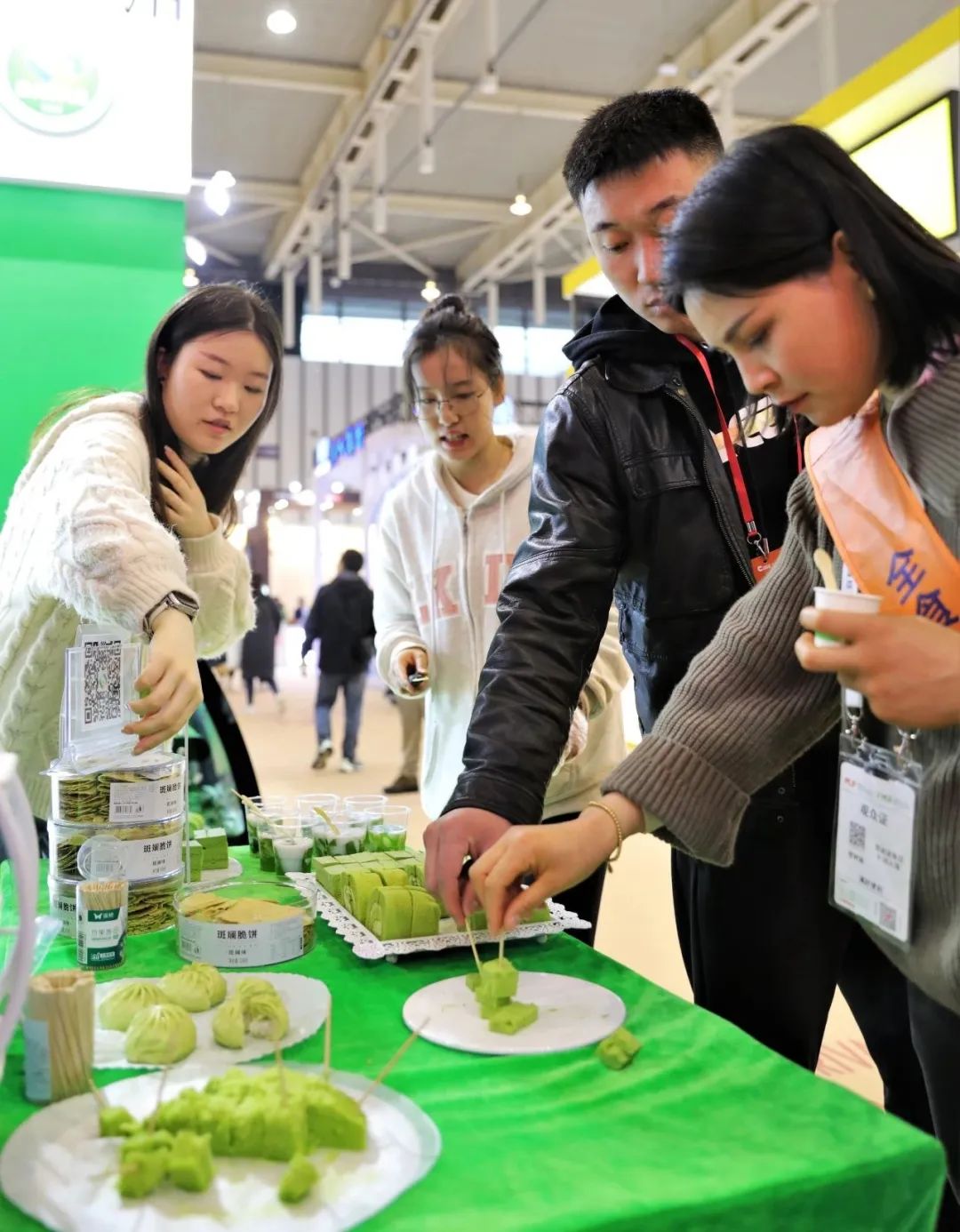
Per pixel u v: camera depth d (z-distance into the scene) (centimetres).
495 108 820
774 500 145
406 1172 71
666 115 133
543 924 123
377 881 128
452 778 213
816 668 84
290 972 114
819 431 108
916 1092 145
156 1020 91
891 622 82
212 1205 67
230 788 215
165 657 117
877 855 97
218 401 156
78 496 128
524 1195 69
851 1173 73
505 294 1445
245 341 157
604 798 110
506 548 206
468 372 200
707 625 143
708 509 142
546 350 1598
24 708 150
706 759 108
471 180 1045
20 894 73
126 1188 68
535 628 134
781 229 83
